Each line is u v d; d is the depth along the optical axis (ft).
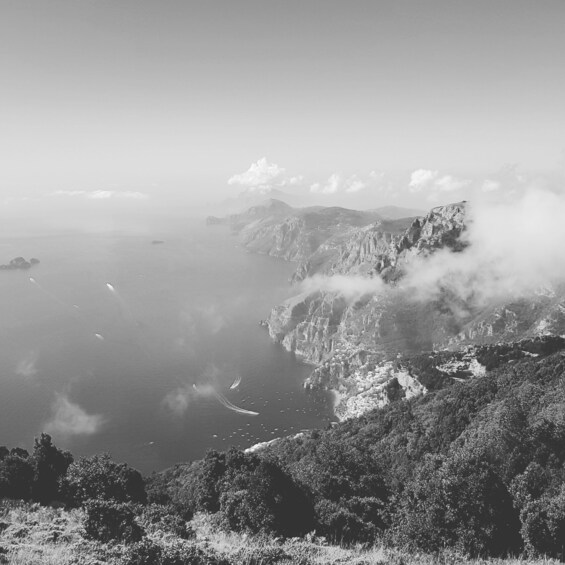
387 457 357.82
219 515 144.66
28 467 197.36
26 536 98.78
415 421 425.69
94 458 192.75
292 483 150.30
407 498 122.93
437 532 108.88
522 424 247.09
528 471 186.19
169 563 79.10
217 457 233.96
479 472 113.91
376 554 101.40
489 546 106.22
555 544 107.96
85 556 80.23
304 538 124.67
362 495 190.70
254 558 86.74
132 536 97.96
